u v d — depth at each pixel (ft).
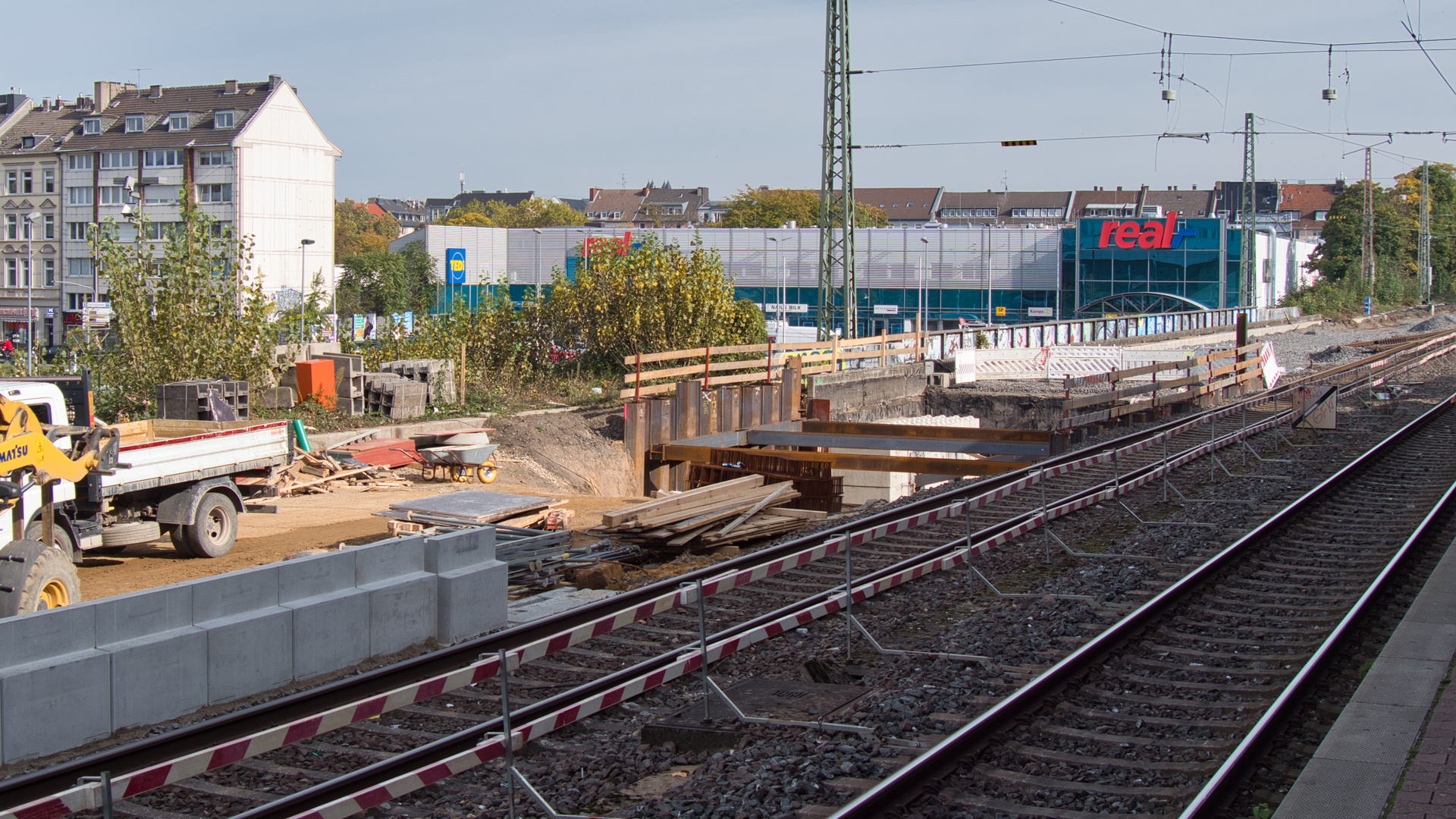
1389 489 58.85
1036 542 48.14
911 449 85.76
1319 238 473.26
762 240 299.58
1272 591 38.01
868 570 44.29
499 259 316.19
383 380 85.10
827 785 21.72
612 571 45.57
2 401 35.91
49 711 24.63
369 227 559.38
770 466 78.48
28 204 235.61
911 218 500.33
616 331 110.73
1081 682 27.55
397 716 27.14
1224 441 74.23
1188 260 276.41
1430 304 334.65
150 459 47.16
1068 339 163.94
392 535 53.62
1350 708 24.80
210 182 218.79
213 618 28.81
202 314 80.33
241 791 22.59
